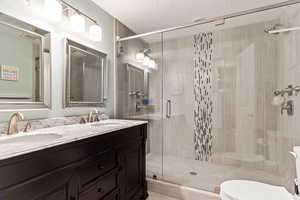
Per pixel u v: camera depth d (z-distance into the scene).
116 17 2.26
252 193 1.15
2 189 0.69
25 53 1.31
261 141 2.27
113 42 2.30
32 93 1.36
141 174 1.86
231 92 2.48
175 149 2.74
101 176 1.25
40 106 1.40
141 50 2.65
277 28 2.15
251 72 2.35
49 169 0.88
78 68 1.76
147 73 2.70
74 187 1.02
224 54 2.51
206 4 1.94
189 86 2.75
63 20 1.60
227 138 2.51
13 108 1.23
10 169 0.72
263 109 2.27
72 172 1.01
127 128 1.60
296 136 1.72
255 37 2.31
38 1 1.38
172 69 2.79
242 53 2.40
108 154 1.33
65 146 0.96
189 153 2.72
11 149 0.76
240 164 2.38
